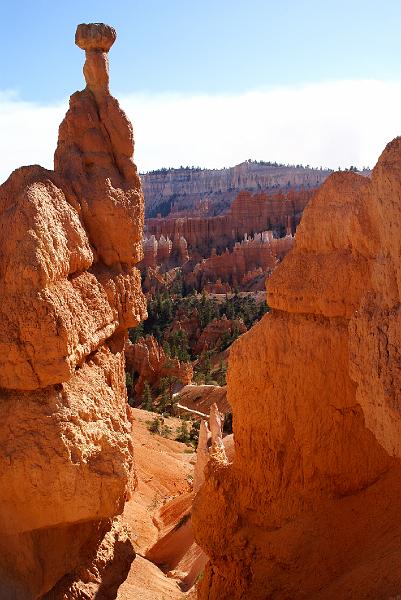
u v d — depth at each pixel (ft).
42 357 33.63
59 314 34.19
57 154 46.14
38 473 33.01
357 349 31.53
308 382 39.47
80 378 37.40
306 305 39.63
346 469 39.34
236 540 41.81
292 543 39.14
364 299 31.81
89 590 38.65
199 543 44.52
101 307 41.24
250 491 42.52
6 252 34.71
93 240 43.83
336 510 38.70
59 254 36.19
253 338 42.11
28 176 39.65
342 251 38.70
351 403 38.68
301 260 40.75
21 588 33.68
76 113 45.78
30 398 33.81
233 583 41.29
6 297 33.99
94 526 40.06
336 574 36.01
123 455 36.24
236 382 42.88
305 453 40.09
